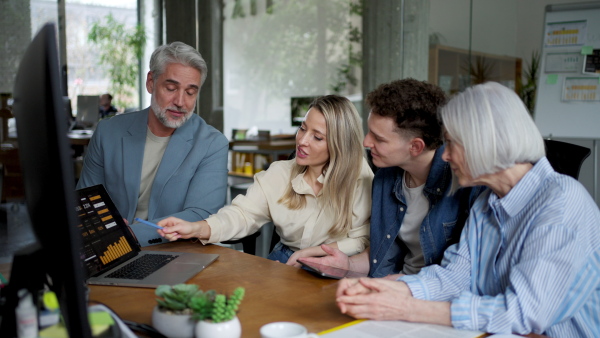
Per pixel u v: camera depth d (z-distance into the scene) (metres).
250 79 6.48
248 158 5.57
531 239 1.07
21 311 0.86
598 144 4.49
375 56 4.99
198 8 6.51
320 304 1.18
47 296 0.87
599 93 4.14
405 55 4.71
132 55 7.11
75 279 0.72
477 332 1.04
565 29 4.29
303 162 1.81
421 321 1.08
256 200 1.89
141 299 1.20
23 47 6.32
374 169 2.09
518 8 5.02
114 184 2.13
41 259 0.86
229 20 6.50
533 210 1.12
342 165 1.78
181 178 2.08
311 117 1.78
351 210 1.83
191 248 1.67
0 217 2.95
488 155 1.08
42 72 0.69
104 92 7.09
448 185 1.50
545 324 1.03
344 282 1.15
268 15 6.23
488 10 4.76
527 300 1.03
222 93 6.55
